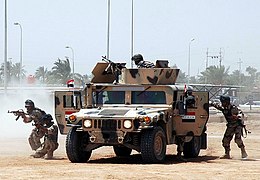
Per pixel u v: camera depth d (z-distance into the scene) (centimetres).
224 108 3469
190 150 3494
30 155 3491
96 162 3147
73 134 3073
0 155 3531
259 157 3572
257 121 8469
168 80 3338
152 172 2567
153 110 3062
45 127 3362
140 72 3269
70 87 3409
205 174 2541
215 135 6053
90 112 3053
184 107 3219
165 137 3117
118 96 3256
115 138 2945
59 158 3362
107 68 3381
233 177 2464
